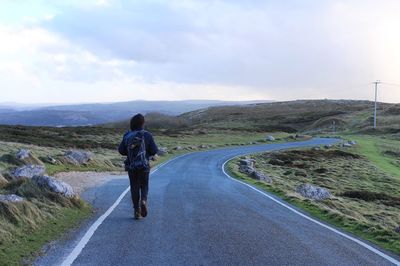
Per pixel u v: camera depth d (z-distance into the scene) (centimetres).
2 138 4209
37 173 1725
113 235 826
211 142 7794
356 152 6744
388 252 830
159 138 7769
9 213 822
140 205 973
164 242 780
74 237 803
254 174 2917
